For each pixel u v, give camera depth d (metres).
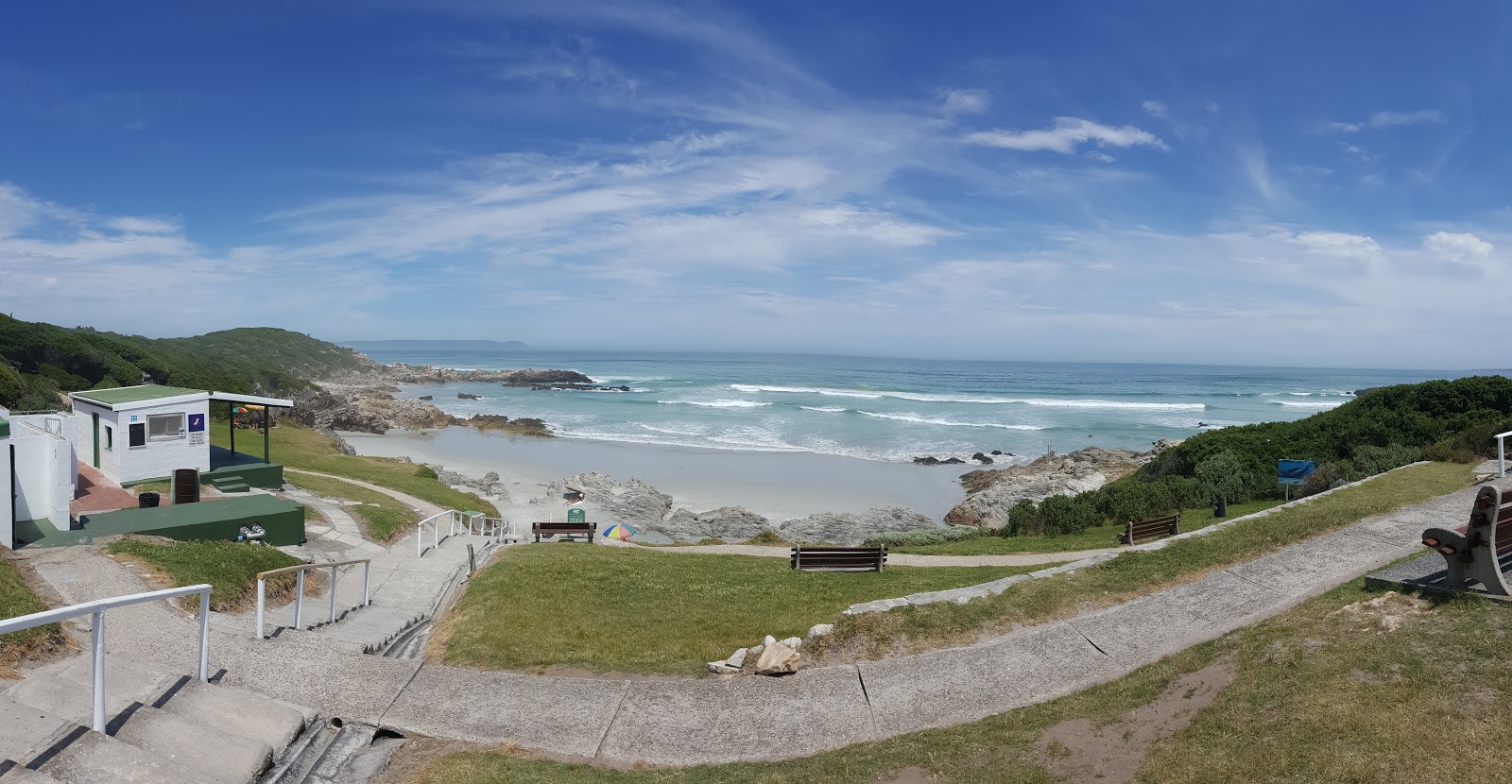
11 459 13.52
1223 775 6.45
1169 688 8.38
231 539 17.72
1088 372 187.38
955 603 11.32
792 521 34.16
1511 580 8.80
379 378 138.12
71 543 14.59
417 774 7.46
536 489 40.19
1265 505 22.75
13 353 49.50
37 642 8.33
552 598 13.90
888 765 7.70
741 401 92.81
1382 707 6.80
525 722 8.55
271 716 7.70
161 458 23.25
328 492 27.25
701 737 8.43
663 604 13.94
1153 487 24.02
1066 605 11.28
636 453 54.19
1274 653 8.35
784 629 12.05
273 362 127.94
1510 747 5.97
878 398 96.50
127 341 72.56
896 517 34.16
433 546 21.50
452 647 11.02
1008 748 7.75
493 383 133.75
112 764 5.96
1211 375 177.62
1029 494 36.38
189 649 9.06
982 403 88.75
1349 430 26.44
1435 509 14.35
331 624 11.89
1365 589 9.78
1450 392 26.31
